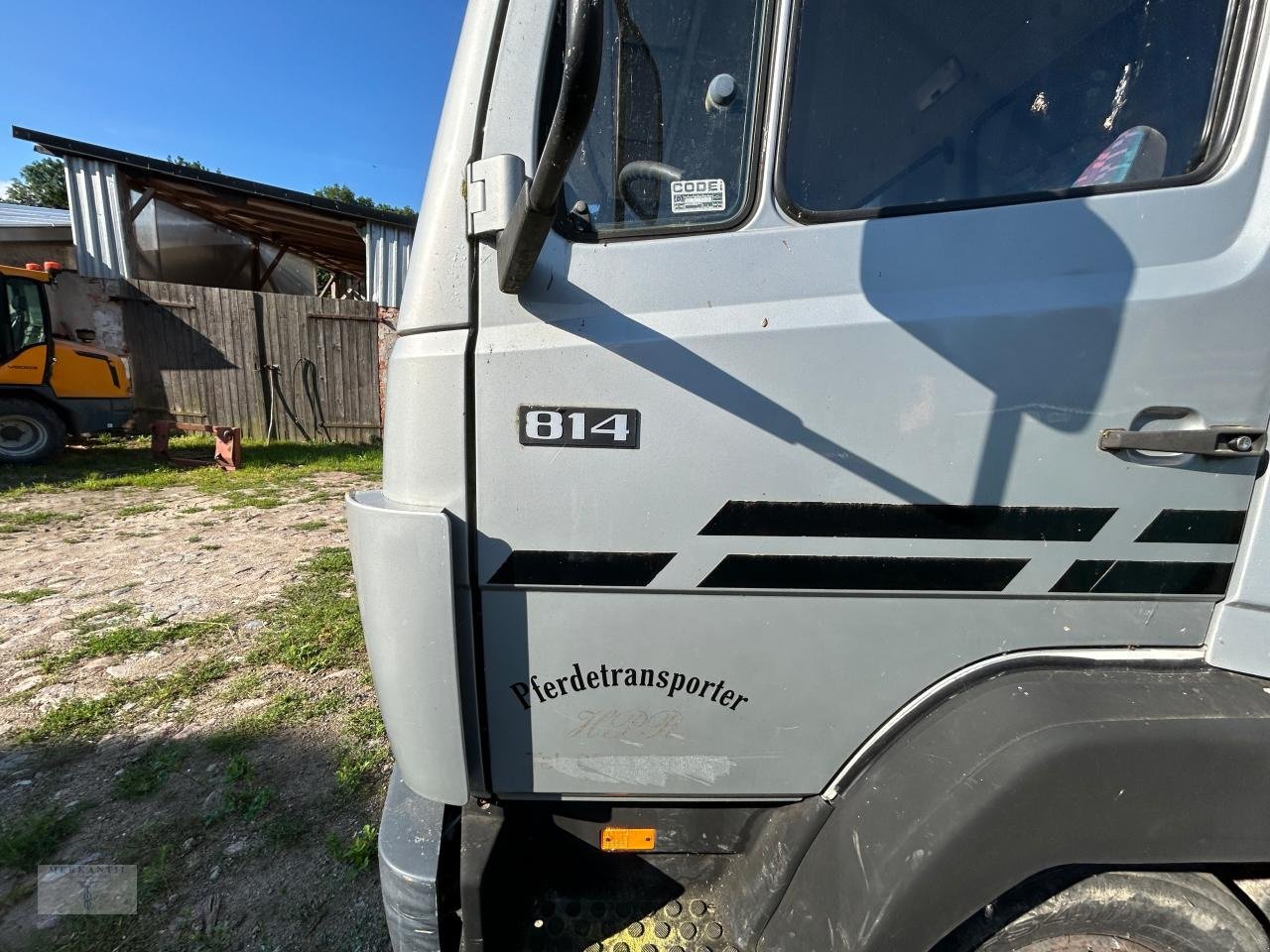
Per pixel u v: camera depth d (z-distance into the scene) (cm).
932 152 115
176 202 1055
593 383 110
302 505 657
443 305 111
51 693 303
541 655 122
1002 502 114
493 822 131
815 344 110
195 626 372
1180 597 118
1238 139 109
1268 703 112
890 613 120
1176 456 113
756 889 131
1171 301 108
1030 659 121
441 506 115
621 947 132
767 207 111
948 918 108
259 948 184
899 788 116
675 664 123
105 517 598
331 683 316
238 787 243
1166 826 107
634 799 132
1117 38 116
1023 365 110
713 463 113
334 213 981
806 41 110
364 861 211
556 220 109
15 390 789
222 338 994
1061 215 110
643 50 112
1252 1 108
